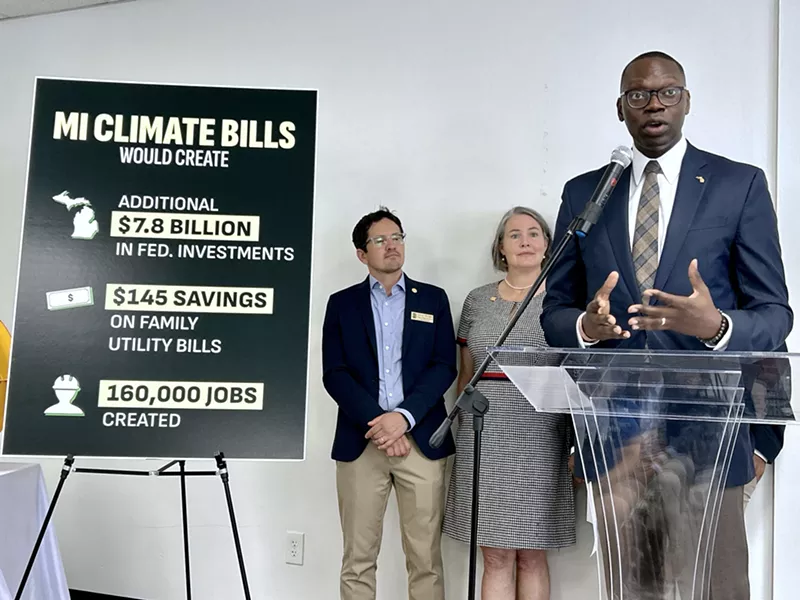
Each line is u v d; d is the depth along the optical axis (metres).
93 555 2.86
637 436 1.05
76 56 3.09
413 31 2.71
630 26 2.45
